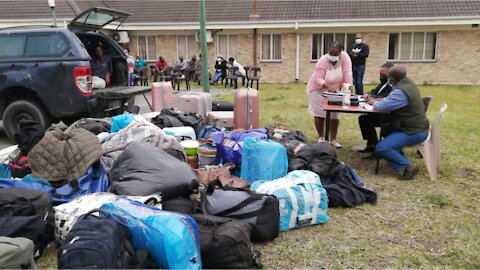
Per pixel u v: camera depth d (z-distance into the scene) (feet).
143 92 26.30
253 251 11.05
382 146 17.98
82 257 8.86
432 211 14.71
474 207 15.10
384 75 22.26
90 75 22.20
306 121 30.30
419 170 19.24
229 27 63.72
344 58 21.75
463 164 20.15
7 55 22.22
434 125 17.92
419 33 60.39
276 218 12.50
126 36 65.36
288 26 61.98
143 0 71.67
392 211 14.74
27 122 14.24
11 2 63.21
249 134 17.71
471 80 60.13
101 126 18.94
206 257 10.50
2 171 14.69
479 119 31.65
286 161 15.75
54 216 11.78
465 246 12.29
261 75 65.36
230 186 13.84
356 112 18.56
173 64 67.51
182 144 17.16
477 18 57.31
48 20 58.23
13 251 9.32
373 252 11.96
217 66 57.31
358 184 16.14
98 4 67.97
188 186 12.87
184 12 68.44
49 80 21.86
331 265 11.30
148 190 12.53
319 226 13.62
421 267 11.19
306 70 64.08
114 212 10.28
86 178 13.39
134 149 13.60
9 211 11.07
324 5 66.74
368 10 63.87
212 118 22.18
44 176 13.61
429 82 60.95
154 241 9.71
